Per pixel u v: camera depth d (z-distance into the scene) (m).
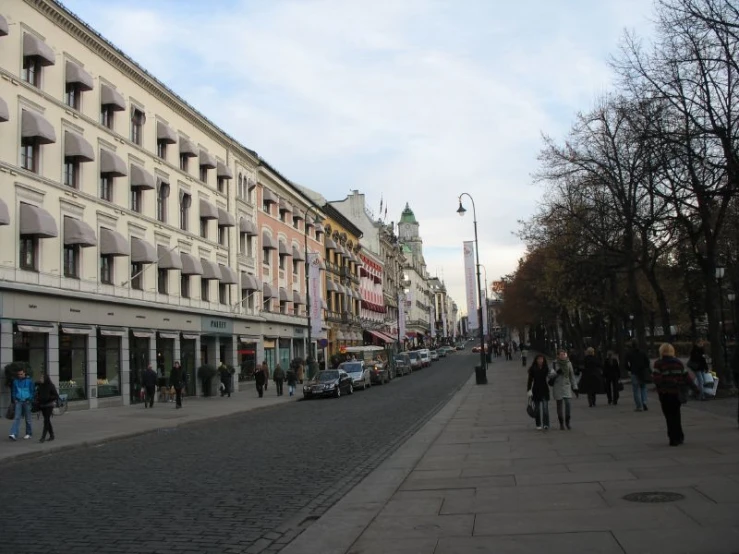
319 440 16.80
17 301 24.39
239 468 12.62
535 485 9.21
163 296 35.16
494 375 49.22
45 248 26.30
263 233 49.84
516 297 63.69
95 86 30.30
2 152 24.22
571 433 15.23
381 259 97.88
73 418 24.77
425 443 14.96
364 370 42.88
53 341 26.27
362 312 83.12
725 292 41.06
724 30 15.83
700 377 20.59
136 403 32.19
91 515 8.83
